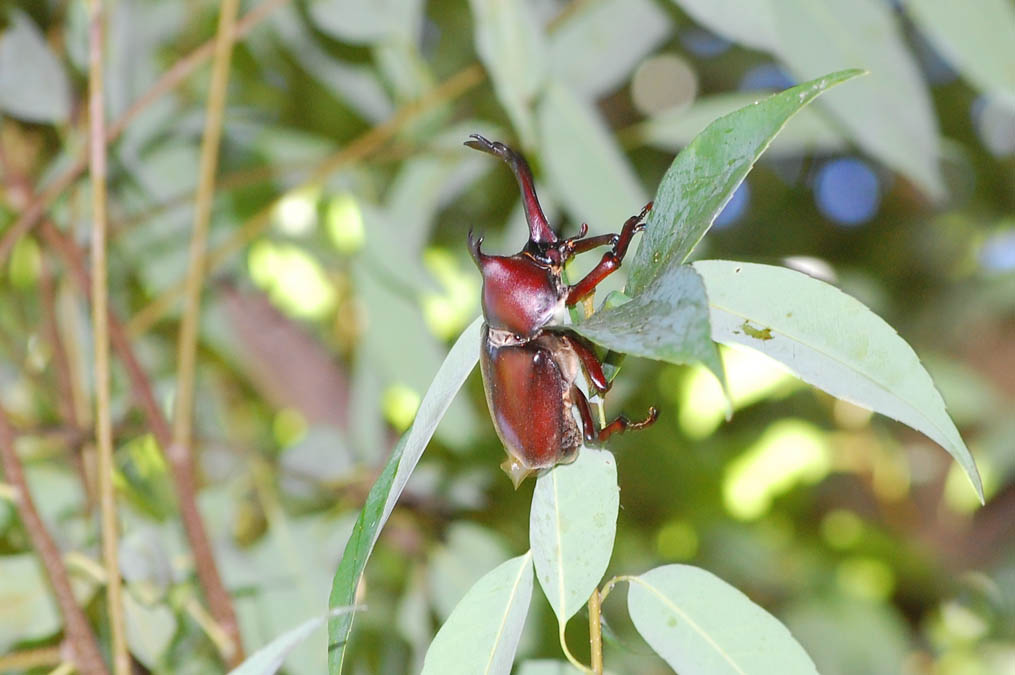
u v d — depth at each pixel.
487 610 0.68
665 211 0.66
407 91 1.01
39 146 1.08
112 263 1.12
